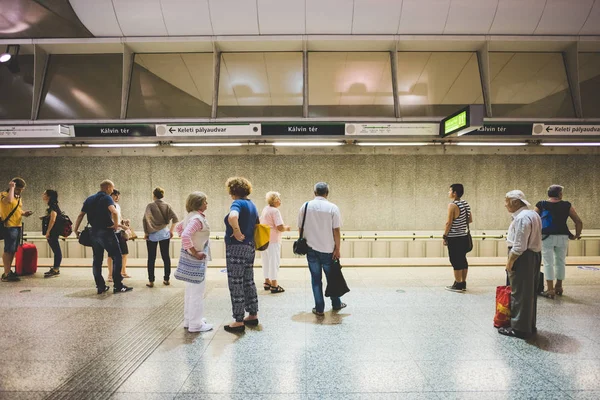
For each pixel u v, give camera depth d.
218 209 8.78
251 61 8.61
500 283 6.17
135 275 6.93
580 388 2.79
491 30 8.14
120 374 3.04
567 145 8.46
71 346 3.61
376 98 8.55
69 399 2.65
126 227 5.71
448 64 8.66
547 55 8.70
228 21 8.00
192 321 3.99
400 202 8.75
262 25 8.04
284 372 3.07
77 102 8.43
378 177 8.74
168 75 8.57
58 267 6.88
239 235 3.84
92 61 8.62
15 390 2.78
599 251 8.53
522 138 7.69
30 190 8.80
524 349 3.52
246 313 4.66
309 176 8.76
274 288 5.66
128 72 8.51
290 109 8.49
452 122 6.78
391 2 7.83
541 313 4.59
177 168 8.80
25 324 4.24
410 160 8.73
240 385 2.86
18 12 7.75
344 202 8.73
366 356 3.39
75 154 8.77
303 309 4.82
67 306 4.93
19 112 8.42
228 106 8.48
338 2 7.81
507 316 4.00
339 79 8.59
